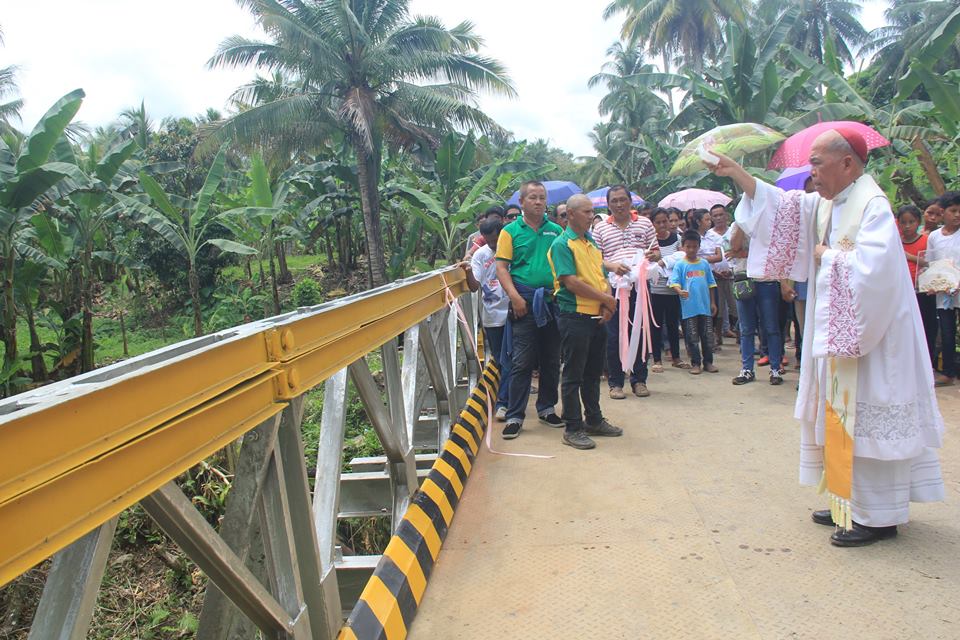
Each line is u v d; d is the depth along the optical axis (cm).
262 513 191
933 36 989
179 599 593
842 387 289
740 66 1717
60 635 118
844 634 234
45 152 917
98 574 125
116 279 2508
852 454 286
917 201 978
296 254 3097
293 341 199
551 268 461
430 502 329
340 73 1633
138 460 132
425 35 1641
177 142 2095
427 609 265
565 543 313
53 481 110
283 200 1753
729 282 816
